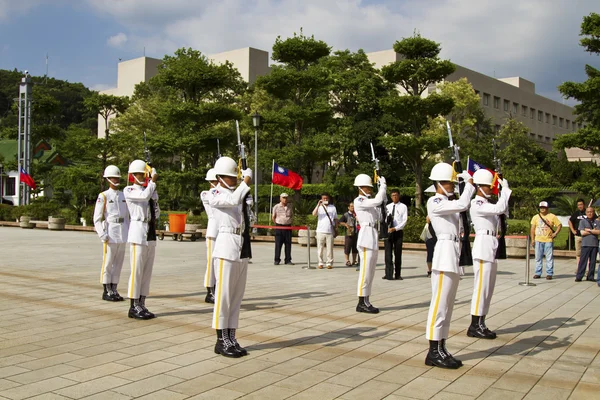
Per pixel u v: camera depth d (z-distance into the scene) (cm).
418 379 574
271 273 1434
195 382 558
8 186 5741
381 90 4647
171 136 3488
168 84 3597
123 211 1004
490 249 758
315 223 2519
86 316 857
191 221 2939
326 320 848
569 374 595
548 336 765
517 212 3619
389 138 3488
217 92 4675
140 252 842
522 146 5212
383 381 567
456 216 652
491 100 6906
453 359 618
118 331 764
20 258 1667
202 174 3503
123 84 7312
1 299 988
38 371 587
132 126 4644
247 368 605
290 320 845
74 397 512
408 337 747
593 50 2402
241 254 661
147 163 891
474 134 4909
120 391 530
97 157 4288
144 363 619
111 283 993
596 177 2447
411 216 2233
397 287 1215
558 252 1928
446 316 624
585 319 879
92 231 3020
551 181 4903
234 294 671
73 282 1192
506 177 4625
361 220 925
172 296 1047
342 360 639
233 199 653
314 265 1633
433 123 4434
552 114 8325
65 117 9144
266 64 6756
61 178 4266
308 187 4859
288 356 652
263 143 4541
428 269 1430
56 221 3084
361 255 918
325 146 3500
